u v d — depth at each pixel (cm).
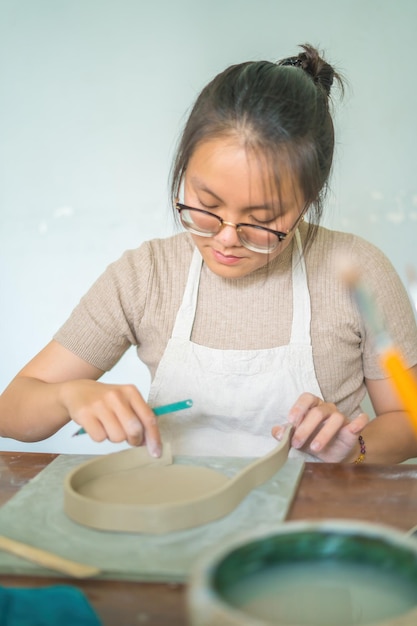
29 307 248
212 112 94
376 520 73
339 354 119
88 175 241
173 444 117
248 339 119
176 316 121
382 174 231
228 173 92
